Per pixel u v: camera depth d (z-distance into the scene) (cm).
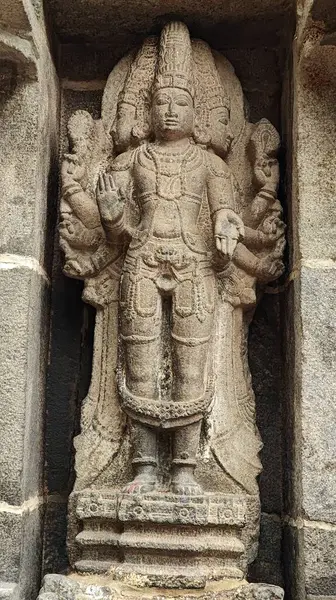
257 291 271
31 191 252
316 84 259
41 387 265
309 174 253
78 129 269
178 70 260
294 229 256
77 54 295
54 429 273
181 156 256
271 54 293
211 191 258
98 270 262
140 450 243
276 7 272
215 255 248
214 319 255
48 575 227
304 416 238
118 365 251
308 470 235
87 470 251
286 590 252
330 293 244
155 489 242
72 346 278
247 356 270
